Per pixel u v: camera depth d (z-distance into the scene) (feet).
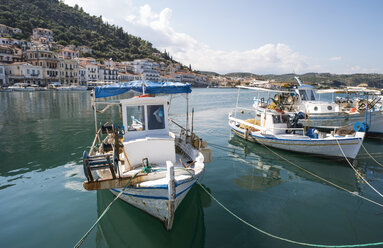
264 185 34.09
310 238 22.66
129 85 30.99
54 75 301.22
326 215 26.68
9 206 27.20
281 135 49.42
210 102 174.19
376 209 28.14
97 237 22.47
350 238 22.77
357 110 66.44
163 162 28.02
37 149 48.70
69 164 40.42
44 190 31.14
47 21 516.32
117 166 22.41
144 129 29.48
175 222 25.02
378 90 65.67
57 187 32.07
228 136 63.93
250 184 34.32
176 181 22.29
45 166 39.45
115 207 27.50
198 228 23.84
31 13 515.09
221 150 50.85
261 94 291.17
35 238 21.95
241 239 22.31
